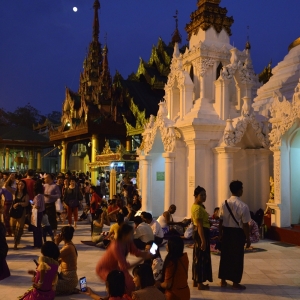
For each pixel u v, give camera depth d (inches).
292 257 400.8
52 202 508.1
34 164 1914.4
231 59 612.4
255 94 754.2
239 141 548.1
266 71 1187.3
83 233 567.5
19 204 441.4
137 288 209.9
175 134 600.1
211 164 566.3
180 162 601.3
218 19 697.6
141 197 752.3
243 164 585.0
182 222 524.1
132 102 1761.8
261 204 568.1
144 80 1945.1
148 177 695.1
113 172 1033.5
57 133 1867.6
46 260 231.1
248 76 609.3
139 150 825.5
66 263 282.5
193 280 302.0
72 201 618.5
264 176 569.6
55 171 2452.0
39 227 449.1
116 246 240.7
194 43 720.3
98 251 434.9
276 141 500.1
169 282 224.2
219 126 563.8
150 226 401.7
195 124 553.9
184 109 621.0
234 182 306.7
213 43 690.2
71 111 1881.2
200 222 293.1
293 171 508.4
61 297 275.9
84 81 2086.6
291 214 503.5
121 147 1181.1
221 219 304.2
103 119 1658.5
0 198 539.2
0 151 1934.1
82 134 1686.8
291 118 476.1
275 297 279.3
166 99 706.2
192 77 705.6
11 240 502.6
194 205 300.4
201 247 294.0
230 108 599.5
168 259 227.3
